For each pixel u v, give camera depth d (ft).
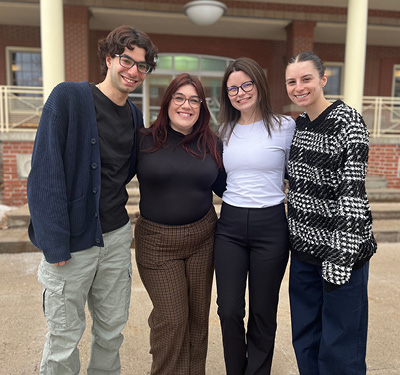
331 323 5.97
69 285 5.60
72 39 28.81
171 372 6.38
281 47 38.32
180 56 37.42
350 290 5.77
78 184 5.53
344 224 5.44
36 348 8.55
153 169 6.20
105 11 29.91
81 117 5.50
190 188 6.35
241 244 6.56
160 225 6.36
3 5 29.09
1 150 24.02
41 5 20.13
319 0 30.91
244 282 6.62
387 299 11.46
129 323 9.82
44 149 5.23
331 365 6.04
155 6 29.91
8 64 34.99
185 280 6.53
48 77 20.42
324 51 39.96
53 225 5.21
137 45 5.55
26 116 24.59
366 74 40.70
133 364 8.04
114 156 5.81
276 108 38.70
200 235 6.46
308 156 5.98
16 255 15.02
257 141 6.51
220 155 6.73
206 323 6.79
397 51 40.78
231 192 6.64
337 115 5.72
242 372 6.79
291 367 8.04
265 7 31.60
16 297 11.27
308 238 6.05
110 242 5.95
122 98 5.82
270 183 6.52
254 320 6.68
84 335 9.14
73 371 5.87
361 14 22.65
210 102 38.17
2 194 22.82
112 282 6.11
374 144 25.93
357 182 5.47
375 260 15.05
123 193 6.18
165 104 6.22
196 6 26.20
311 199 5.98
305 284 6.47
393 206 20.81
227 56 37.86
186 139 6.38
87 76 29.30
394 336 9.27
